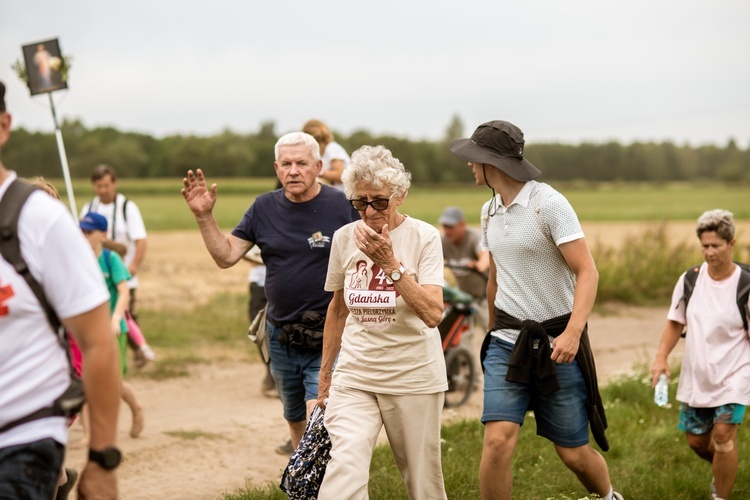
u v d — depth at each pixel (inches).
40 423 125.4
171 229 1836.9
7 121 128.0
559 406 206.5
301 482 197.8
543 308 206.1
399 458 197.8
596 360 500.7
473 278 400.2
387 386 190.5
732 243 243.9
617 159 4936.0
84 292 125.4
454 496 249.8
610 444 298.8
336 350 208.5
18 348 124.6
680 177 4968.0
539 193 205.2
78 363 199.2
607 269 752.3
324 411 203.9
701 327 246.5
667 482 266.2
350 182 190.1
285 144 224.1
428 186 4146.2
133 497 250.8
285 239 224.1
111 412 128.0
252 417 363.6
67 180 385.7
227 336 552.7
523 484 264.5
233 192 3683.6
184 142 4832.7
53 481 127.1
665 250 813.2
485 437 207.5
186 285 882.8
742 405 239.8
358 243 182.1
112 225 392.5
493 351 211.0
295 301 223.9
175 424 348.5
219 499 251.1
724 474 243.9
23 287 123.6
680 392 254.5
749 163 5002.5
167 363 467.2
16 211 123.7
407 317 188.7
